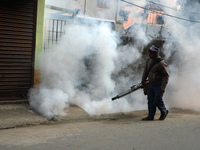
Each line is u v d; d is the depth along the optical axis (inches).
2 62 218.8
